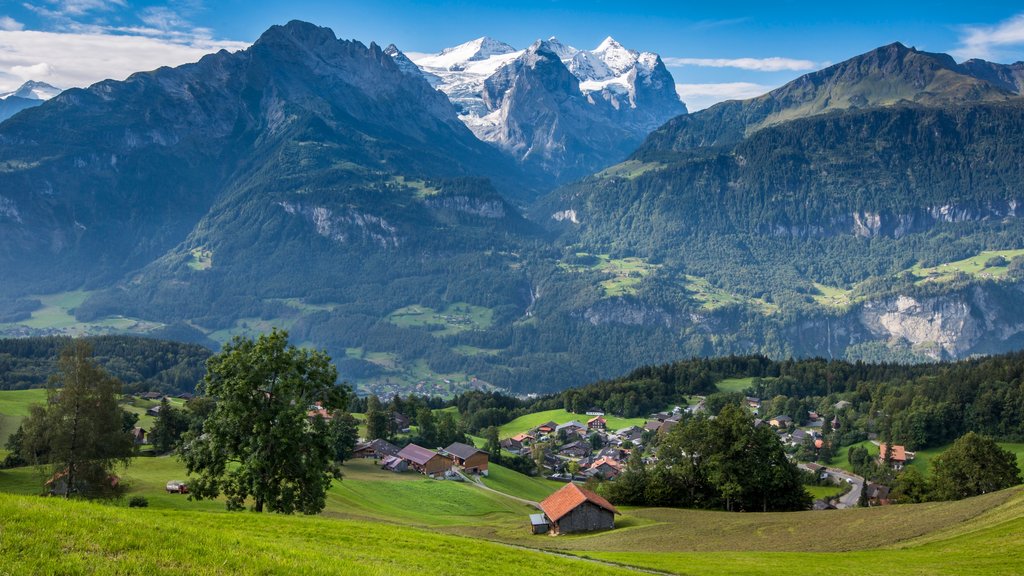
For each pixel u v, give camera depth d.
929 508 72.81
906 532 64.69
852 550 61.31
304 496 59.00
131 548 24.33
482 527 94.81
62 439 73.94
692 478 102.94
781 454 98.38
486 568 36.06
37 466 79.25
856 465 188.88
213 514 40.31
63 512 26.56
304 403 58.59
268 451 56.84
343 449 150.12
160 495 79.19
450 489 131.50
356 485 119.38
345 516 84.94
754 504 98.44
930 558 51.38
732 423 97.88
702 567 50.59
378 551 35.59
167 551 24.47
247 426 58.75
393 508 107.75
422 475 147.25
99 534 24.80
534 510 127.88
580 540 77.31
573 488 90.62
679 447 104.44
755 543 69.06
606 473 187.62
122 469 98.75
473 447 169.00
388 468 148.75
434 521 100.69
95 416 75.88
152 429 133.00
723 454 97.44
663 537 75.75
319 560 27.42
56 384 77.06
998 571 43.84
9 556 21.22
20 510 25.44
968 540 55.62
